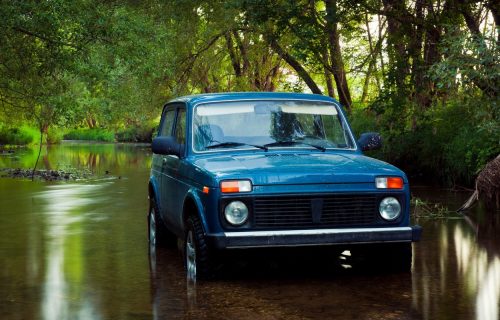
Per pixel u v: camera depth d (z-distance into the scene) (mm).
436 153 18359
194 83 31547
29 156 39594
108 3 23078
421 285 6672
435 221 11555
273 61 35562
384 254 7227
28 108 26000
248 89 33156
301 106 7902
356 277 7066
